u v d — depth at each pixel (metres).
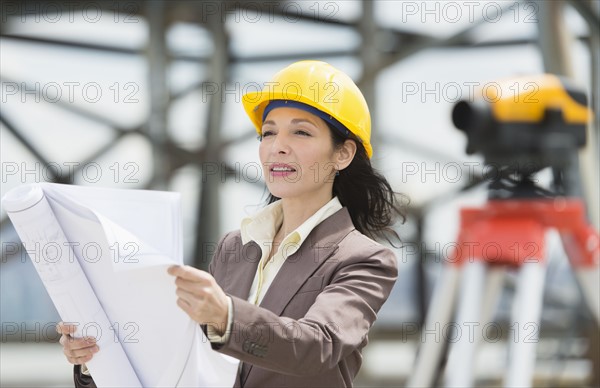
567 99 6.41
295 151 3.68
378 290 3.43
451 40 13.73
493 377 13.59
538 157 6.37
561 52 11.12
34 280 15.48
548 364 13.69
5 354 17.91
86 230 3.15
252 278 3.80
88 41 16.31
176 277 2.86
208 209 14.12
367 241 3.62
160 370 3.34
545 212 6.37
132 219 3.13
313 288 3.52
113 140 15.77
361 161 3.92
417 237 15.14
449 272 6.57
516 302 6.09
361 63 13.72
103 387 3.35
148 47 14.06
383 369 15.18
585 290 6.58
